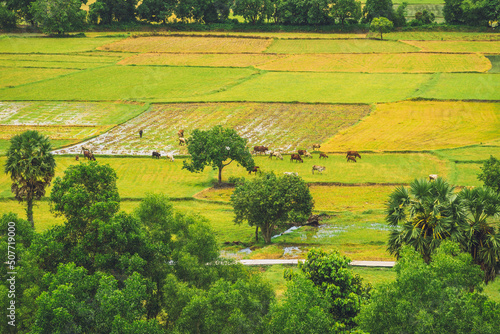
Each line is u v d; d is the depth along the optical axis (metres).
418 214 31.52
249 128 92.44
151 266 26.95
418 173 69.75
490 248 29.69
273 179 51.19
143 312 24.36
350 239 49.00
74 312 22.52
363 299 25.66
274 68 141.25
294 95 112.81
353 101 107.00
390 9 197.38
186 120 97.69
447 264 24.00
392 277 38.38
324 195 63.41
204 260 28.62
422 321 21.28
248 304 24.44
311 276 26.78
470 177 66.81
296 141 85.44
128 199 62.00
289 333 21.66
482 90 112.75
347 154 75.25
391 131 89.06
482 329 20.89
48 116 100.06
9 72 136.25
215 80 128.88
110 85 123.94
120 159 77.38
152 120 98.06
